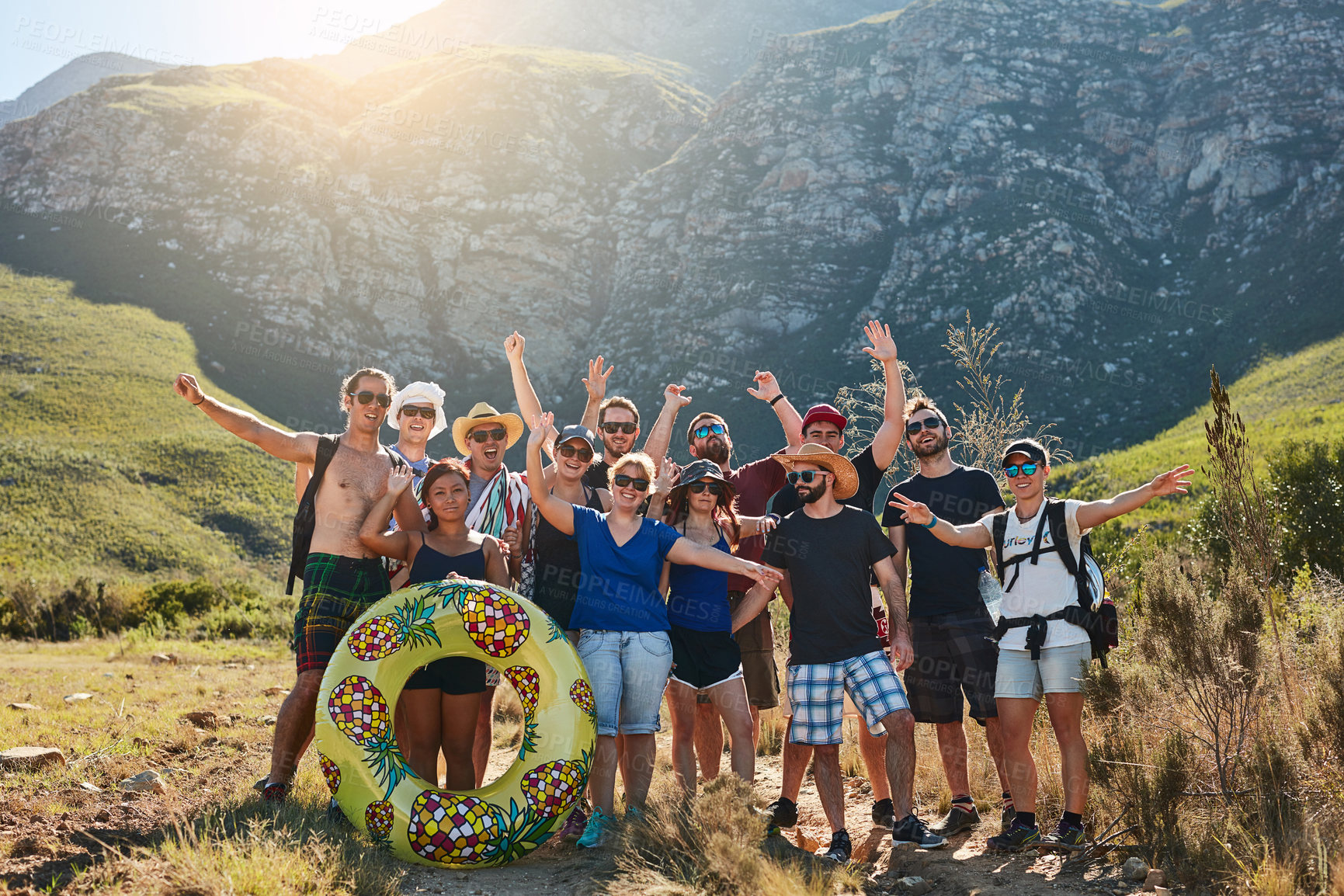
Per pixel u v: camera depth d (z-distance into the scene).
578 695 4.50
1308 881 3.56
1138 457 31.84
